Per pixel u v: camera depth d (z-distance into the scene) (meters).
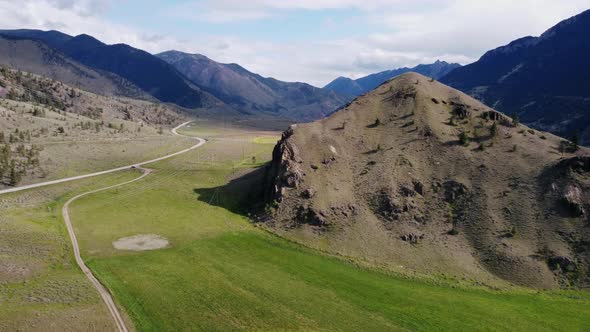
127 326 52.72
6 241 71.00
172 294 61.59
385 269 75.00
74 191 113.31
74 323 51.62
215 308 58.56
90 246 77.06
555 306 64.44
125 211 99.94
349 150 114.12
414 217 91.50
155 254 75.75
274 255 78.94
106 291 60.81
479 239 83.44
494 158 104.00
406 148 111.94
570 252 76.56
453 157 106.69
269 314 57.88
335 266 75.38
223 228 91.81
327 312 59.41
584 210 84.12
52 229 82.31
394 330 55.88
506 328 57.66
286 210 96.38
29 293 56.62
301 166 106.75
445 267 76.44
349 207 94.75
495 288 69.94
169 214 99.81
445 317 59.69
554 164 96.19
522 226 84.06
